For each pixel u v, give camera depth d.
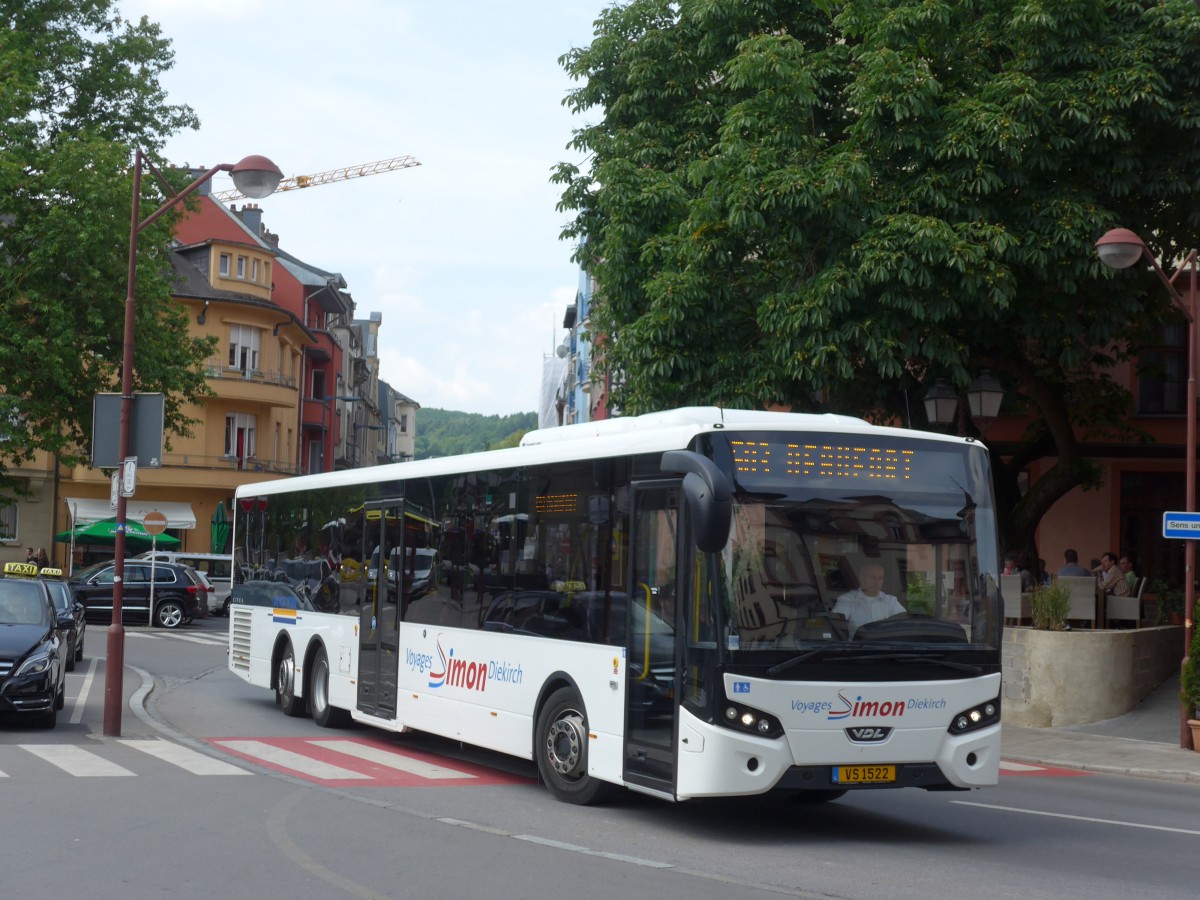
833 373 20.38
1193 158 19.92
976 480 10.98
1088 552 30.72
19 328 35.09
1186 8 19.53
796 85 20.25
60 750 14.58
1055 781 15.23
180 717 18.84
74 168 35.03
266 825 10.30
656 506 10.81
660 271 22.23
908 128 19.58
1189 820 12.15
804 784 9.97
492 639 13.40
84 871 8.48
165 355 37.53
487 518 13.80
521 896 8.02
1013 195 20.09
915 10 19.81
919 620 10.47
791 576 10.20
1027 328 21.14
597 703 11.41
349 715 17.75
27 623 17.30
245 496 21.88
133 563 41.12
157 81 39.72
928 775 10.34
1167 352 30.31
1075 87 19.56
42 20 37.75
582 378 72.88
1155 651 21.86
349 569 17.33
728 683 9.90
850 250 19.48
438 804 11.72
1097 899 8.38
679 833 10.59
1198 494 29.92
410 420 183.00
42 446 35.81
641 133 23.55
